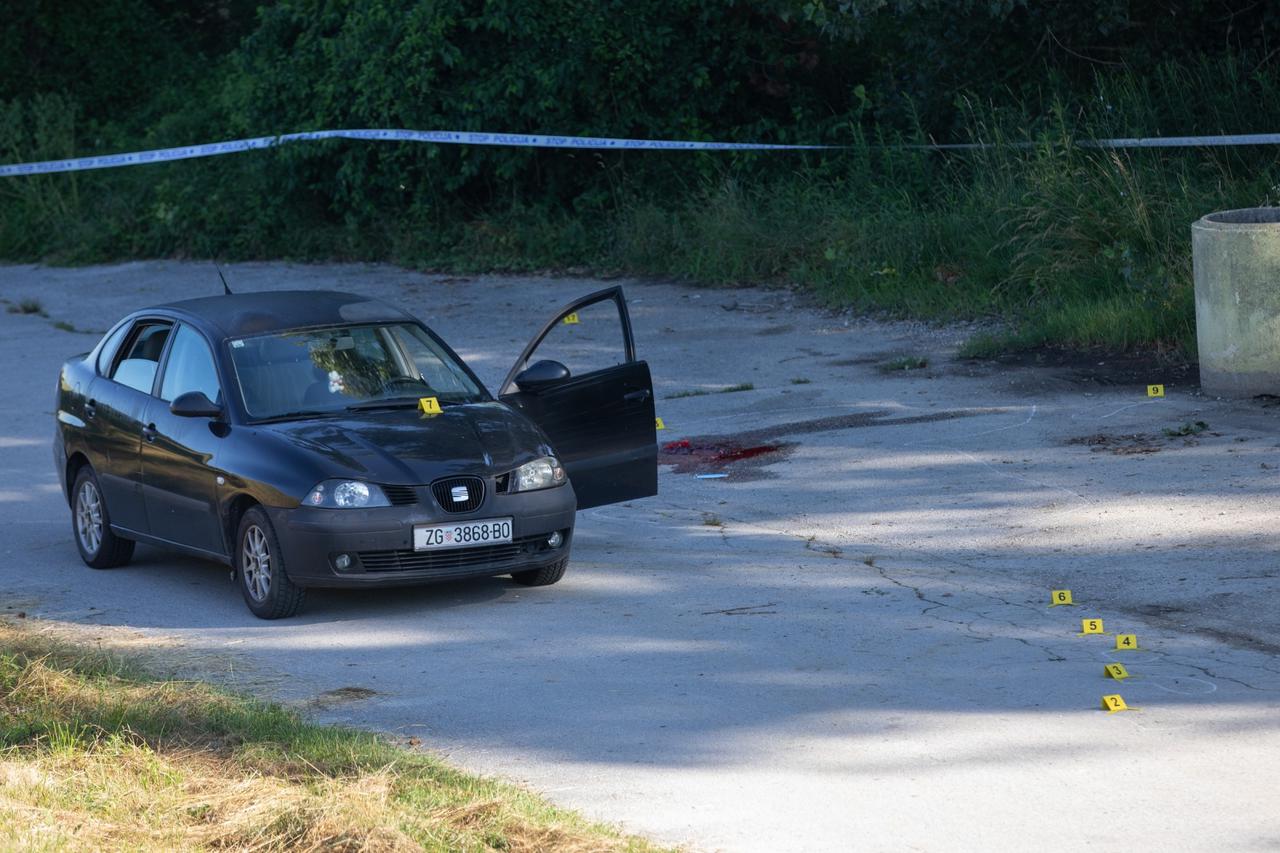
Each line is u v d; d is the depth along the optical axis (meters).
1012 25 69.50
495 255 76.94
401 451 29.25
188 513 31.30
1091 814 18.44
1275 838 17.59
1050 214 58.44
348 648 27.11
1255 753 20.14
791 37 81.00
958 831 18.08
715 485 39.41
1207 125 64.69
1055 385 45.91
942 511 35.00
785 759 20.64
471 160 78.62
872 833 18.09
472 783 19.56
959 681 23.64
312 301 34.22
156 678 25.14
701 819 18.67
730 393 49.56
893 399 46.34
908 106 72.62
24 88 102.56
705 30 79.56
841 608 28.19
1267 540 30.25
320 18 83.88
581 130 78.44
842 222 66.62
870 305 60.59
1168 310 49.69
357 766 20.02
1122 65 68.00
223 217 85.12
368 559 28.36
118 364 34.91
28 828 17.84
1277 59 68.06
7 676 24.16
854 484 38.03
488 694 24.08
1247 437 38.12
